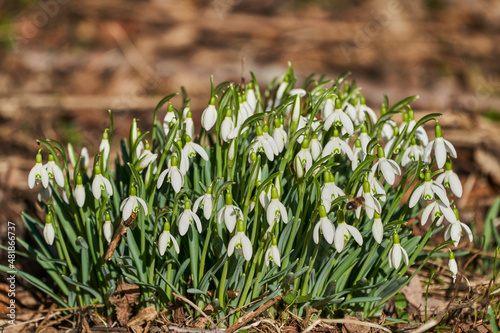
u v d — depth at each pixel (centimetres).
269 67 940
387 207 359
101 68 941
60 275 365
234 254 317
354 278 346
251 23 1107
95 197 309
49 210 330
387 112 342
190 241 318
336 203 296
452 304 357
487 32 1105
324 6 1198
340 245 289
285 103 316
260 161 317
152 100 835
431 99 866
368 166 315
